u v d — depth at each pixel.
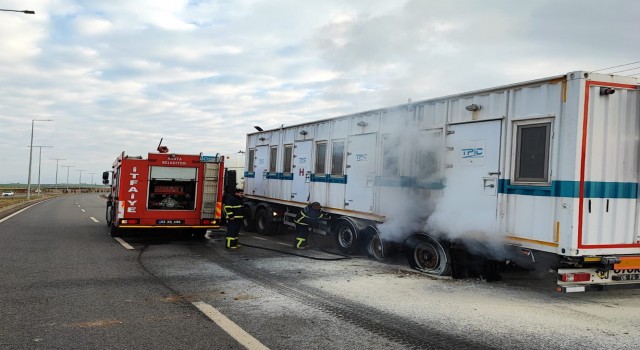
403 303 6.29
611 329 5.27
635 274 6.56
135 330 4.95
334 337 4.82
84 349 4.37
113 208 13.30
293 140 13.55
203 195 12.59
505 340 4.82
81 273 7.88
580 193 6.09
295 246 11.92
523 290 7.32
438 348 4.55
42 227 15.85
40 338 4.64
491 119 7.33
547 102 6.48
